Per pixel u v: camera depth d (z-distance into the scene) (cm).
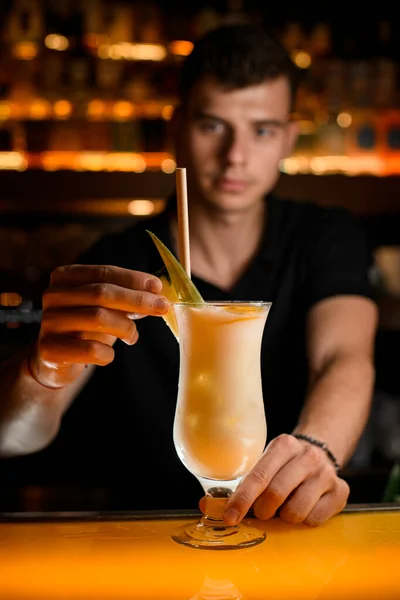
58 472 247
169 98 333
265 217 208
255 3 348
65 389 138
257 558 93
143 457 197
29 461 248
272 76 188
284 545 98
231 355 98
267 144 193
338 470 127
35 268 331
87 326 105
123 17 336
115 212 353
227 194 192
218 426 97
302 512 105
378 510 114
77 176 329
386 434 306
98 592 82
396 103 343
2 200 329
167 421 196
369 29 350
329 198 341
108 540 100
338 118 346
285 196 339
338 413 145
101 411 205
